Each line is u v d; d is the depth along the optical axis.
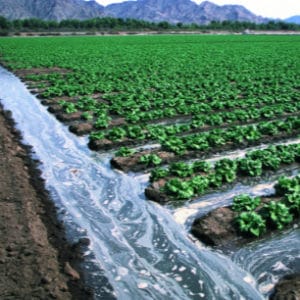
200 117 21.16
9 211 11.75
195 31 131.38
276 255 10.29
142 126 19.73
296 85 30.91
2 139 18.58
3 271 9.16
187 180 13.88
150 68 40.53
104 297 8.80
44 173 15.21
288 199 12.07
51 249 10.16
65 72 39.94
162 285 9.16
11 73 40.34
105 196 13.36
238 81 33.44
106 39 93.75
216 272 9.59
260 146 18.12
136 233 11.20
